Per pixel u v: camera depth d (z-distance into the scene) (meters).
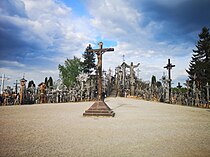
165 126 8.38
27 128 7.55
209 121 10.04
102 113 11.55
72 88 35.06
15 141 5.57
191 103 25.45
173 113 14.10
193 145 5.33
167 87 31.72
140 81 57.47
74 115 12.09
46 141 5.60
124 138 6.07
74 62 67.25
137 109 17.11
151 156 4.39
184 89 34.50
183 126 8.41
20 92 23.94
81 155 4.41
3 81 24.28
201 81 31.39
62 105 21.89
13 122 9.04
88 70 52.81
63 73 66.75
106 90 58.44
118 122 9.36
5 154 4.41
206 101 23.25
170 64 31.89
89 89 37.25
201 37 38.03
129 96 49.94
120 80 61.19
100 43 13.46
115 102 28.41
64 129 7.43
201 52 37.25
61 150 4.77
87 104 24.14
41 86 27.89
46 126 8.04
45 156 4.32
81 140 5.76
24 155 4.36
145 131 7.22
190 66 38.25
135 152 4.66
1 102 22.20
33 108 17.19
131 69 52.94
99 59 13.29
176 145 5.32
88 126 8.14
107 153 4.57
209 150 4.87
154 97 37.25
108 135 6.46
